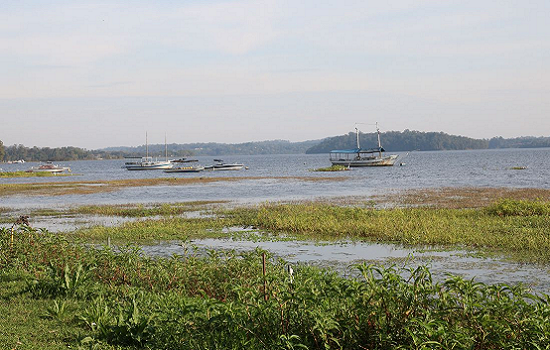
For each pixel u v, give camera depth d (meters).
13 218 29.28
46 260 12.88
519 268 14.34
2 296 10.35
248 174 87.25
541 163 108.44
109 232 22.11
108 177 86.50
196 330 7.51
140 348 7.71
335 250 17.66
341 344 6.98
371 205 31.92
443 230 19.75
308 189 48.44
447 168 92.50
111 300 9.84
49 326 8.64
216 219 26.20
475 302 7.35
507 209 24.41
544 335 6.46
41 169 116.56
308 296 7.46
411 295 7.21
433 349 6.43
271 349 6.87
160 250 18.12
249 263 12.18
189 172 99.06
